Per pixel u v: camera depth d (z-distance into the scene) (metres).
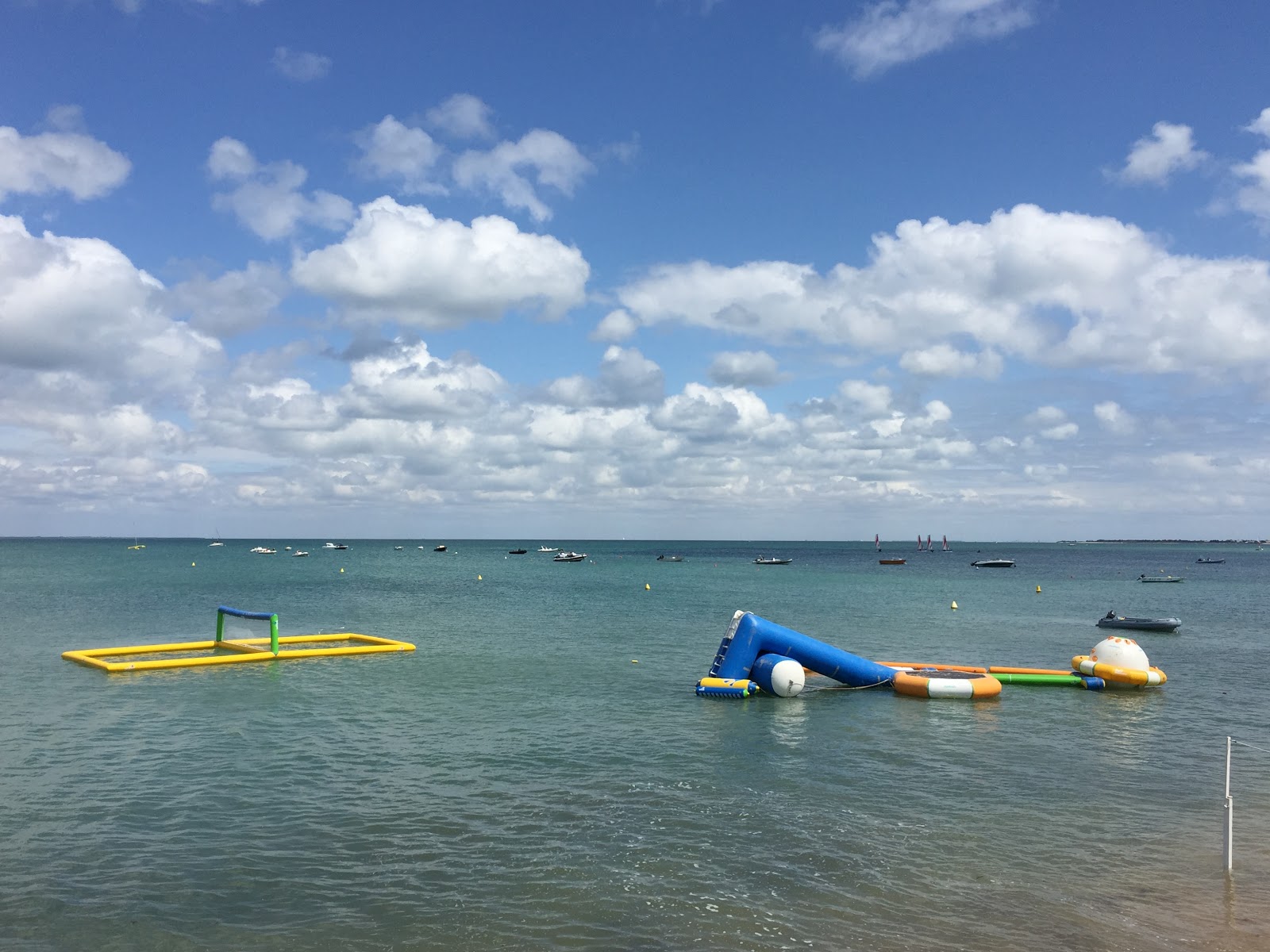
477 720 23.03
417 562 174.12
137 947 10.44
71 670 30.48
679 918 11.30
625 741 20.89
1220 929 11.13
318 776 17.66
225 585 88.00
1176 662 37.06
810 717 23.95
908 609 63.41
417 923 11.10
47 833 14.25
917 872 12.89
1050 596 81.88
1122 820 15.38
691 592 83.38
